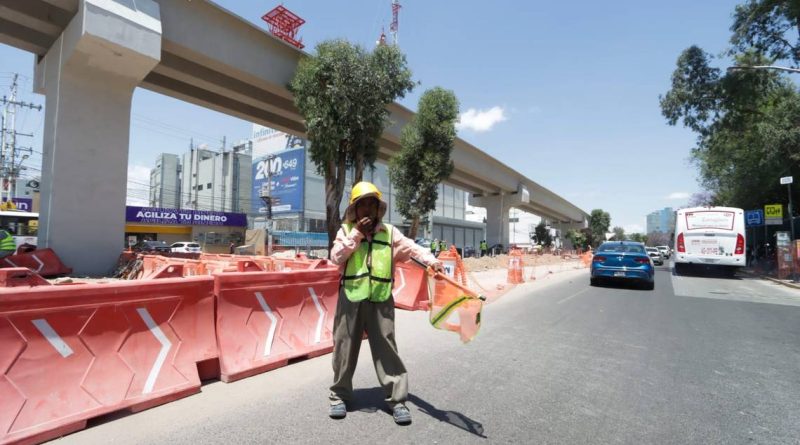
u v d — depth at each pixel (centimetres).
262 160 5028
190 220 3738
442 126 1928
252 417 327
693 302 1040
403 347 564
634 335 656
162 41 1341
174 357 365
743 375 459
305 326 499
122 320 334
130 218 3419
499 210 4422
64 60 1180
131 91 1303
